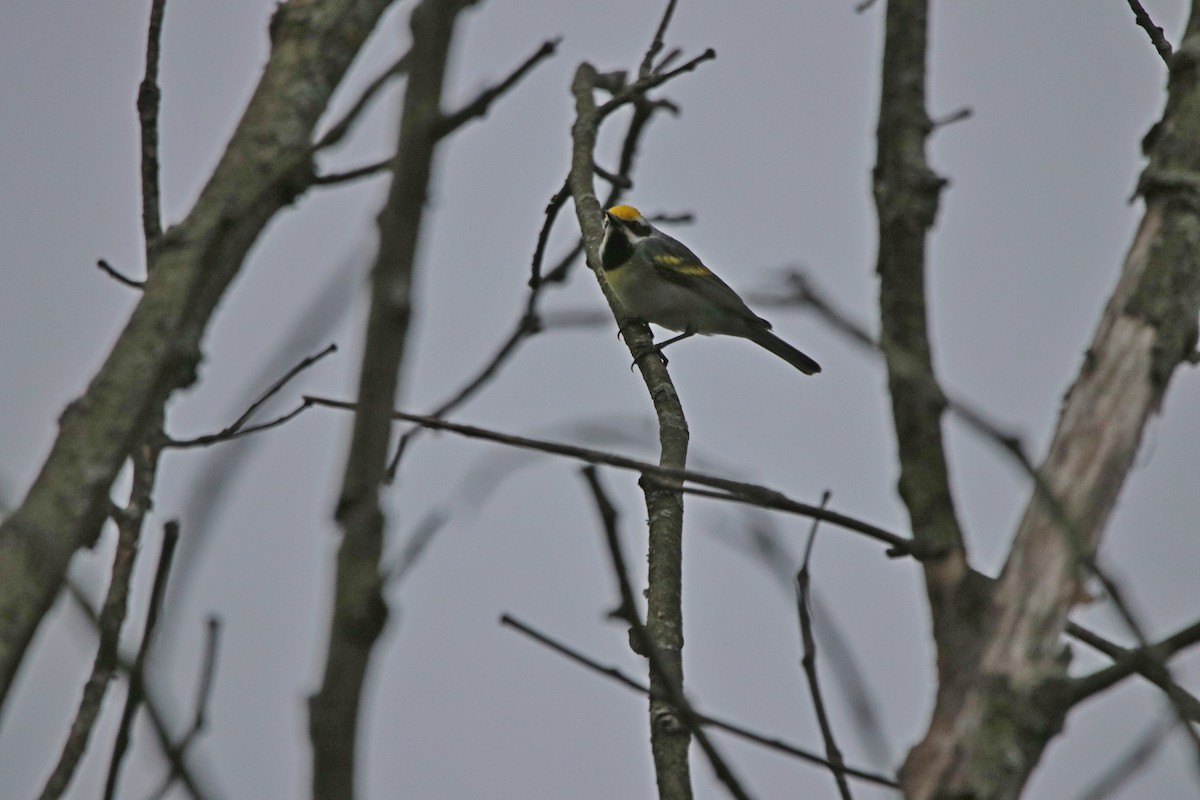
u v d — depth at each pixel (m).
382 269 3.76
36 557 5.25
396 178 3.82
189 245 6.14
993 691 4.83
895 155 5.38
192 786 4.54
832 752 5.78
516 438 6.76
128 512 7.42
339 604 3.49
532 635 5.80
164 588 5.48
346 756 3.39
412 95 3.94
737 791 5.30
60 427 5.66
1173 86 6.51
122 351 5.88
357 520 3.55
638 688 5.68
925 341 5.23
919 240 5.27
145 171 8.02
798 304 4.76
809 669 5.91
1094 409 5.39
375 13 7.07
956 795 4.67
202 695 5.32
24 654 5.07
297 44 6.83
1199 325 5.70
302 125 6.59
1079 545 4.89
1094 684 4.80
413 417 6.96
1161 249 5.80
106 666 6.30
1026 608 4.96
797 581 5.98
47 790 5.96
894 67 5.48
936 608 5.10
